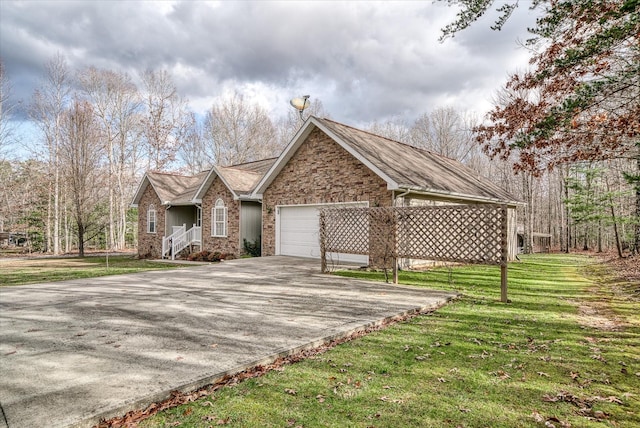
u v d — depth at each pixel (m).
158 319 5.58
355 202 12.16
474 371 3.79
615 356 4.24
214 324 5.28
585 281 10.45
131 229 37.41
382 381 3.54
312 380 3.56
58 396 3.10
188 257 18.19
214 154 40.34
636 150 8.20
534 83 6.39
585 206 19.56
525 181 29.06
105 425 2.79
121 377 3.47
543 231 39.59
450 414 2.95
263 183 15.02
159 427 2.75
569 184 21.75
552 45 6.07
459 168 18.55
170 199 21.33
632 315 6.15
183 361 3.87
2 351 4.21
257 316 5.73
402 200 11.43
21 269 15.12
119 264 17.34
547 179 36.66
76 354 4.09
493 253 7.24
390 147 14.45
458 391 3.35
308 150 13.76
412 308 6.25
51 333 4.90
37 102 29.53
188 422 2.81
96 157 26.95
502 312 6.29
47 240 31.41
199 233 19.83
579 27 5.54
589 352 4.37
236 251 17.34
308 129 13.44
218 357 3.97
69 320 5.56
